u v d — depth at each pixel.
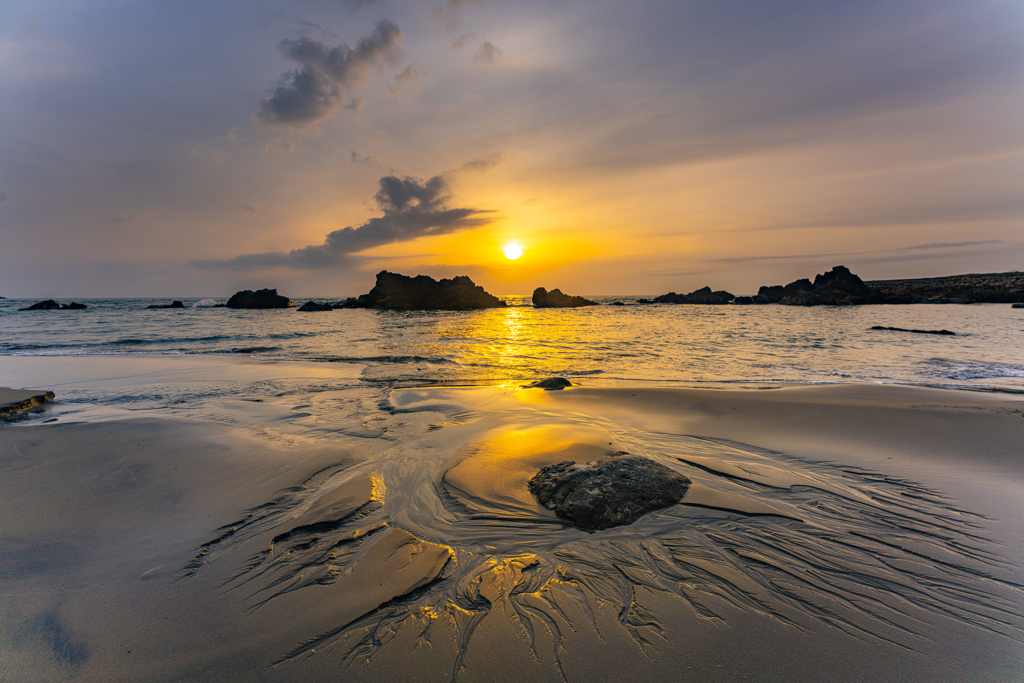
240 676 2.60
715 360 16.09
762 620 2.94
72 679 2.58
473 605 3.14
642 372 13.80
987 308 47.53
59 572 3.57
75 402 9.66
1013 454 5.88
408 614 3.07
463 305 61.47
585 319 40.00
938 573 3.37
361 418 8.20
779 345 20.33
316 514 4.47
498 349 19.19
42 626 2.98
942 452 6.00
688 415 8.03
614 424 7.52
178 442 6.61
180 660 2.71
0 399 9.05
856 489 4.86
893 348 19.11
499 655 2.70
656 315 45.81
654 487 4.61
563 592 3.25
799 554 3.65
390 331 28.16
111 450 6.23
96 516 4.48
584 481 4.66
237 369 14.04
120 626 2.99
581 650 2.73
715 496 4.57
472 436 6.95
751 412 8.16
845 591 3.20
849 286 61.78
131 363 15.21
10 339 22.52
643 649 2.72
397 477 5.41
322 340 22.73
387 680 2.55
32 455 6.00
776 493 4.76
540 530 4.12
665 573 3.45
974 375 13.16
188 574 3.57
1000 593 3.12
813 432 6.98
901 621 2.90
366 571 3.56
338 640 2.85
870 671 2.53
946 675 2.49
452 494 4.87
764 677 2.51
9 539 4.05
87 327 29.16
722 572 3.44
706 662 2.62
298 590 3.35
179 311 50.06
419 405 9.11
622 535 3.97
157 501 4.81
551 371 13.84
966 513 4.29
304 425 7.75
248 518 4.46
